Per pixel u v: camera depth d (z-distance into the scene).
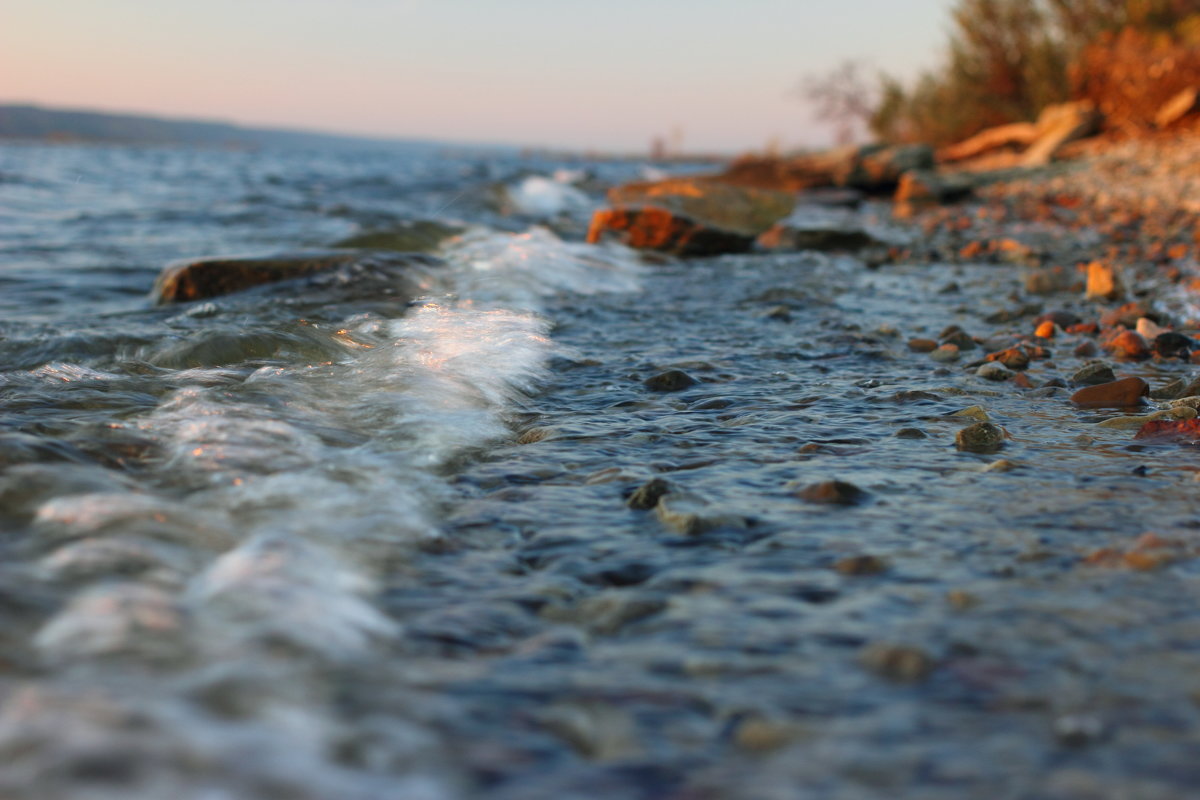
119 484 2.11
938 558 1.89
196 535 1.83
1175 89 19.83
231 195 16.23
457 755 1.16
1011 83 25.92
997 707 1.30
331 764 1.10
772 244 9.40
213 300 5.48
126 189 17.75
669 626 1.58
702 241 8.59
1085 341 4.42
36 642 1.33
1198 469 2.53
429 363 3.68
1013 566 1.84
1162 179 14.09
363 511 2.07
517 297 5.73
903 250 9.09
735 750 1.20
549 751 1.18
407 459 2.51
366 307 5.18
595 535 2.04
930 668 1.41
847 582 1.77
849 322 5.21
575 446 2.78
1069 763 1.16
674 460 2.63
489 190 15.41
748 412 3.23
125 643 1.33
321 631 1.44
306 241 9.02
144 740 1.09
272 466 2.31
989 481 2.43
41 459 2.20
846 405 3.34
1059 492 2.33
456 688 1.34
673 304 5.87
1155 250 8.23
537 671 1.41
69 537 1.76
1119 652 1.47
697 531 2.04
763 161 20.91
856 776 1.13
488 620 1.59
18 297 5.93
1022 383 3.67
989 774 1.14
